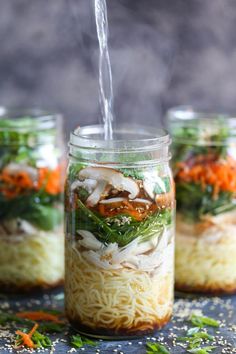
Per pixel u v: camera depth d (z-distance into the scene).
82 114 1.22
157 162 0.78
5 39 1.19
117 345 0.79
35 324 0.83
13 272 0.92
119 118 1.21
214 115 0.98
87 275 0.79
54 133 0.93
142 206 0.77
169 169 0.81
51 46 1.19
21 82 1.21
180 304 0.90
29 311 0.88
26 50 1.20
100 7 0.82
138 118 1.21
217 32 1.19
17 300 0.92
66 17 1.18
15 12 1.18
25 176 0.90
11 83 1.21
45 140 0.92
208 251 0.91
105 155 0.77
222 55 1.20
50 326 0.83
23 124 0.91
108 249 0.77
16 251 0.92
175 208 0.83
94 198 0.77
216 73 1.20
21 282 0.92
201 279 0.91
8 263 0.92
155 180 0.78
